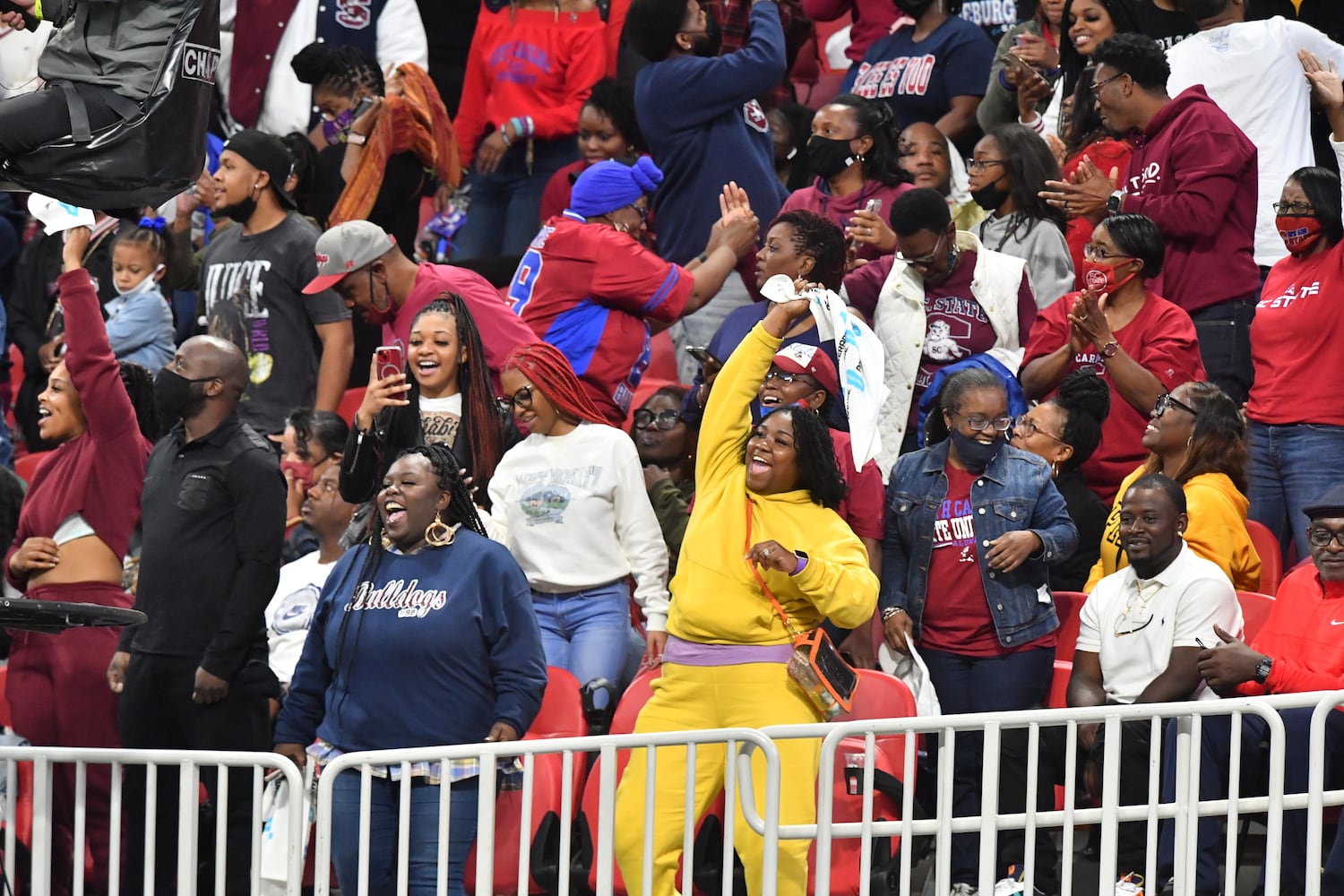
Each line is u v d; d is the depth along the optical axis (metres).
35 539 22.88
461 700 18.64
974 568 21.17
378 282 24.53
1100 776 19.97
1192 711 16.89
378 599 18.84
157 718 21.62
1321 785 16.92
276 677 21.48
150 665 21.48
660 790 18.94
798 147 33.03
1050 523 21.25
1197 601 20.17
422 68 32.72
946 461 21.62
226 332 28.94
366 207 31.44
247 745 21.36
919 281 25.06
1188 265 26.52
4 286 35.66
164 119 15.92
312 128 35.69
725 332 25.38
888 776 18.73
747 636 19.06
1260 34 28.48
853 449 18.94
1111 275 24.69
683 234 29.19
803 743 18.80
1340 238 24.89
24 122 15.50
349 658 18.78
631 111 31.56
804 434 19.28
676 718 19.34
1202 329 26.50
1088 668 20.77
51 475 23.30
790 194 30.34
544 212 33.31
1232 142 26.41
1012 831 20.41
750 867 18.66
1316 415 24.62
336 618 19.05
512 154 33.59
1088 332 24.03
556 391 22.52
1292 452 24.80
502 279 32.31
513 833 19.72
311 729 19.64
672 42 28.89
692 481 25.59
